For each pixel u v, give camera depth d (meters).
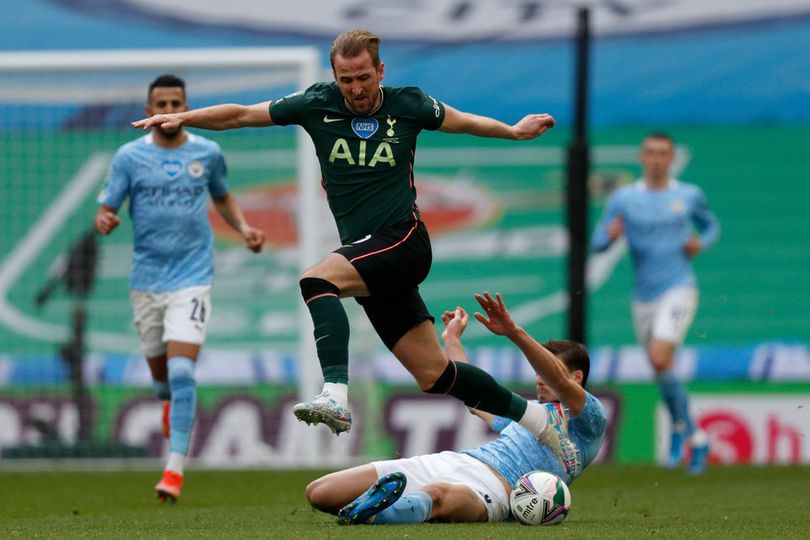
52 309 51.84
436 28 55.25
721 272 53.97
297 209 53.09
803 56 54.84
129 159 30.27
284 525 21.19
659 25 55.22
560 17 54.94
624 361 51.25
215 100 52.81
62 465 44.09
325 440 48.22
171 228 30.27
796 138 54.56
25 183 52.12
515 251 53.50
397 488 20.02
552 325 52.91
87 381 47.94
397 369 49.28
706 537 19.23
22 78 51.06
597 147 55.03
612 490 33.72
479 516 21.03
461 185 54.12
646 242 42.53
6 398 48.41
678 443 40.94
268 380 51.31
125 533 20.38
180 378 29.69
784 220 54.28
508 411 21.34
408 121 21.20
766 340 52.75
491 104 54.94
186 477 38.78
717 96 55.06
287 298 52.69
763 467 42.81
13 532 21.16
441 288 53.44
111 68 41.19
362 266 20.48
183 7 55.41
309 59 41.28
